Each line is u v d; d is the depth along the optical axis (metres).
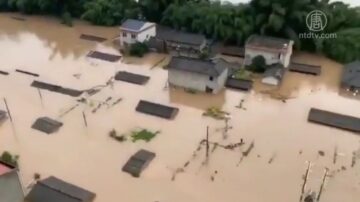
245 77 41.97
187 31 50.94
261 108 37.06
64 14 58.72
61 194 26.86
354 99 38.38
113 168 30.20
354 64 41.69
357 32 45.53
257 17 47.28
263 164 30.16
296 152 31.31
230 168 29.86
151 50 48.41
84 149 32.28
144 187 28.41
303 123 34.78
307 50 48.16
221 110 36.78
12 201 25.70
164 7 53.72
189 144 32.47
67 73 44.22
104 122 35.53
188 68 39.06
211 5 51.12
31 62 47.19
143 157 30.62
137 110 36.91
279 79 40.56
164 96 39.28
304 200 26.81
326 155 30.91
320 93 39.47
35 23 59.47
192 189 28.09
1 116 36.16
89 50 49.97
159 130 34.31
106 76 43.31
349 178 28.66
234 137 33.09
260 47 42.41
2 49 51.09
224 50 47.47
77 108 37.66
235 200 27.09
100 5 57.00
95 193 27.84
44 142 33.25
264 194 27.52
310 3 47.34
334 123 34.09
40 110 37.50
